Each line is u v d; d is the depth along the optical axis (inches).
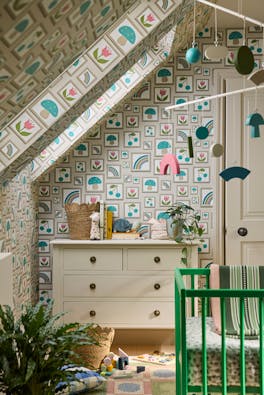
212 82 192.5
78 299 183.2
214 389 112.0
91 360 153.6
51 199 195.3
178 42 170.7
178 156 194.4
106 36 117.0
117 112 194.7
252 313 125.6
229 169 129.6
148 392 137.9
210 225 193.9
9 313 94.0
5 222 134.3
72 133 173.9
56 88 118.3
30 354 91.6
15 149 118.9
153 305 183.0
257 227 191.9
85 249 182.9
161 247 182.4
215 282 131.1
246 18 89.6
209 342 115.0
